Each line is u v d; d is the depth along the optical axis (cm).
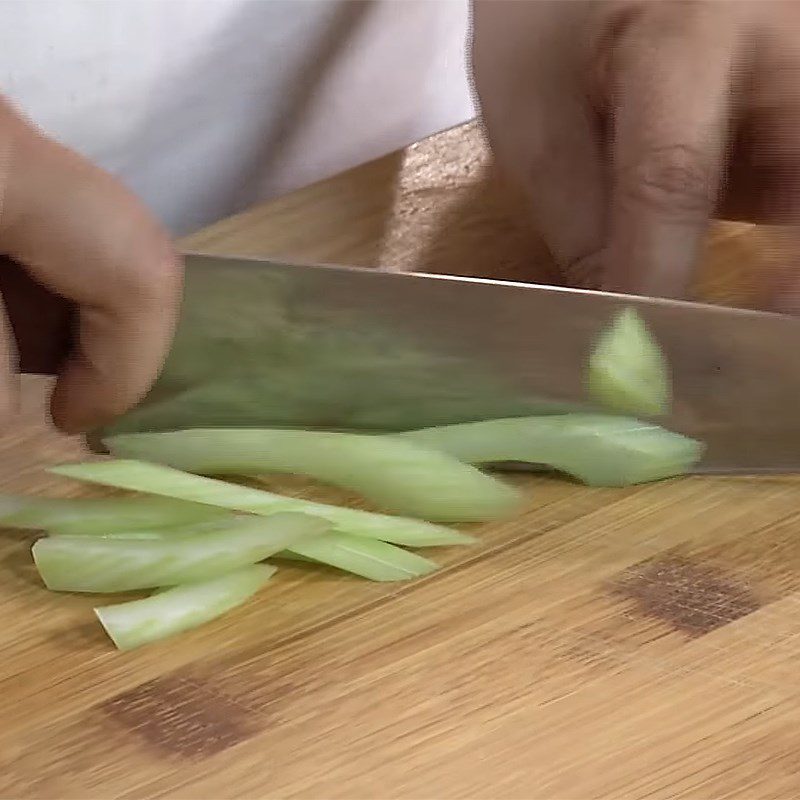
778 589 60
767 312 63
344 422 65
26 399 64
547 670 58
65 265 58
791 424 63
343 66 75
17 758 57
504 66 70
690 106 64
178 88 72
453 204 71
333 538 61
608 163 68
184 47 71
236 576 60
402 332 64
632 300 63
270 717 57
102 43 69
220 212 75
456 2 77
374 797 56
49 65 69
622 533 62
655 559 61
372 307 64
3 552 61
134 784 56
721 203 68
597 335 64
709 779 56
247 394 64
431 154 73
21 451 63
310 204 71
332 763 57
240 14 71
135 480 61
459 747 57
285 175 76
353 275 63
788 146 65
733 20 65
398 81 77
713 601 60
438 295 64
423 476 62
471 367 64
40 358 62
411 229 70
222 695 58
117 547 60
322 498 63
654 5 65
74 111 70
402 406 64
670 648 59
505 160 71
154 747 57
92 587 60
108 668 58
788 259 66
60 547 60
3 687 58
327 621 59
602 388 64
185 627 59
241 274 63
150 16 70
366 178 72
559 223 69
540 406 64
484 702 58
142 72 70
